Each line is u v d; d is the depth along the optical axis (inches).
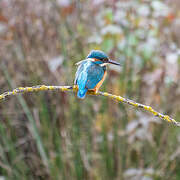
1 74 428.8
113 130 386.9
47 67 414.0
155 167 391.2
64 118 405.4
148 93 395.2
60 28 423.8
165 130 395.2
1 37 431.5
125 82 383.6
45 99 410.3
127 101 232.4
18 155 433.1
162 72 360.5
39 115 417.7
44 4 441.4
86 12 448.5
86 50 417.1
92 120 398.6
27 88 225.3
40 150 393.7
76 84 251.3
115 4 395.2
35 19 433.1
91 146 397.4
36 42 425.4
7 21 414.9
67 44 417.1
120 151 382.9
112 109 386.3
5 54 437.4
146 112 392.5
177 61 356.8
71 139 396.2
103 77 270.7
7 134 429.1
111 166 387.2
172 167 396.2
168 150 398.3
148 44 365.4
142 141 402.0
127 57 373.4
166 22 406.3
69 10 404.5
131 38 370.3
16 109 432.1
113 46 371.9
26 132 439.8
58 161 397.4
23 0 432.1
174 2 462.9
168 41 405.7
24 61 416.5
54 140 410.9
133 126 364.8
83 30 434.0
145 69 402.9
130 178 389.7
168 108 394.0
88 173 385.7
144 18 387.2
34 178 421.1
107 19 384.8
